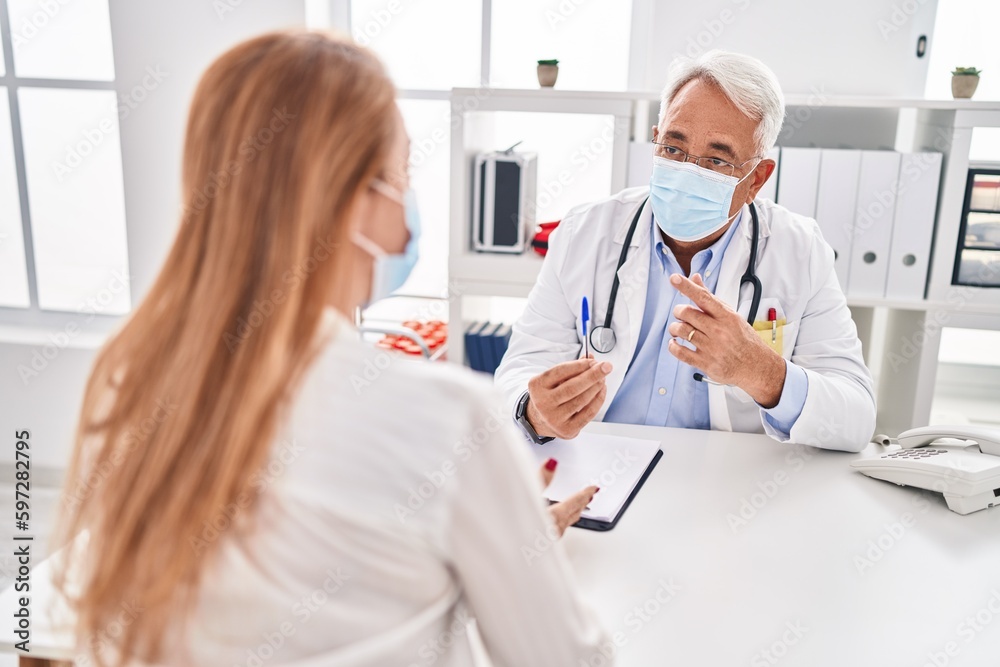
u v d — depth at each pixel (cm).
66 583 65
